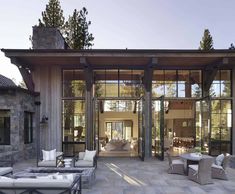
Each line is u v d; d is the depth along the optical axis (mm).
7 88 11195
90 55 11352
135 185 7734
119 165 10867
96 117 13586
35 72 13484
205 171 7844
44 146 13289
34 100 13320
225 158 8633
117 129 20031
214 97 13406
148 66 12695
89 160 9492
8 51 11336
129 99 13594
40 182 5426
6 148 11328
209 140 12328
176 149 15969
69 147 13453
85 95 13320
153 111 13289
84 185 7367
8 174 7691
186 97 13680
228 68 13477
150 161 11859
